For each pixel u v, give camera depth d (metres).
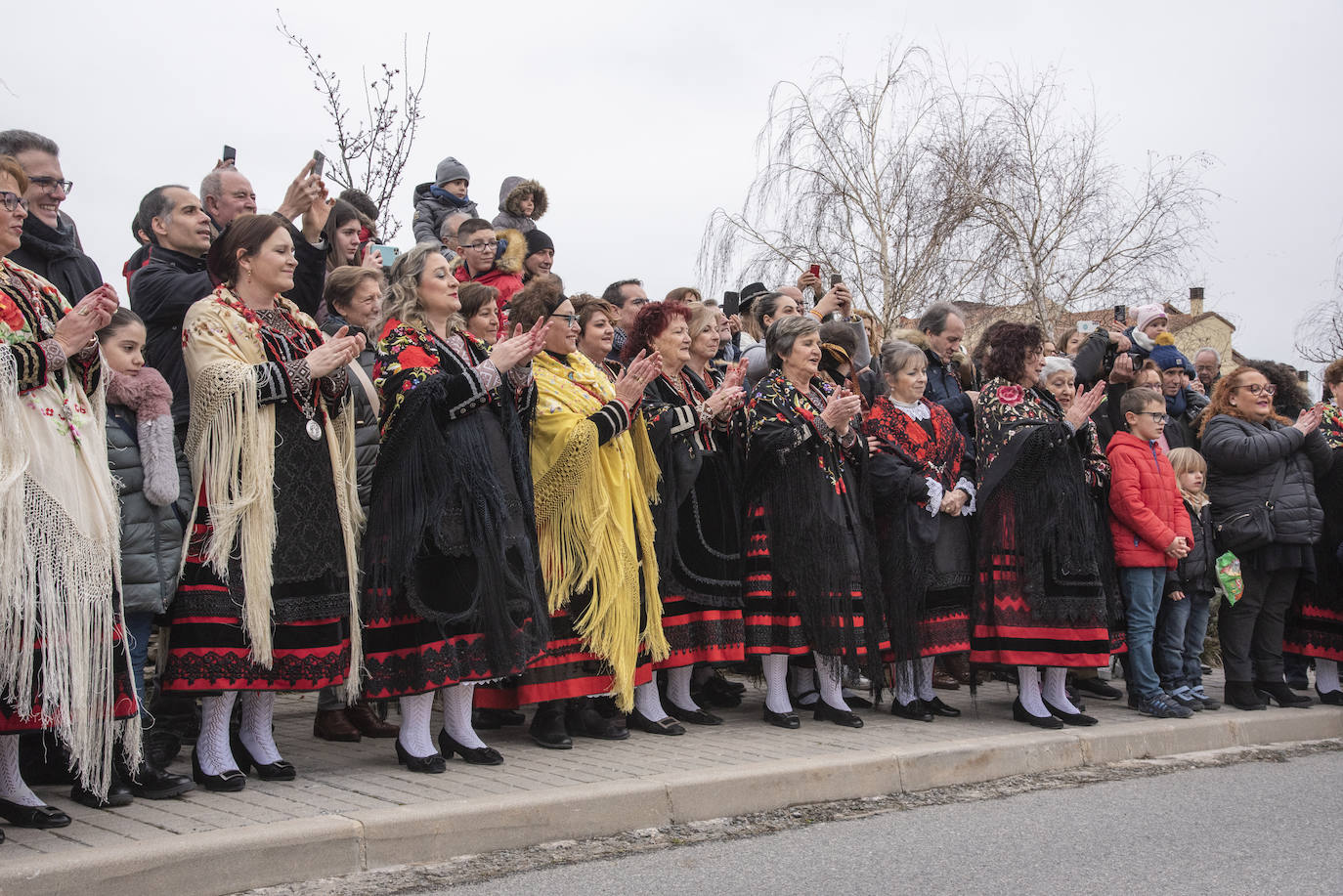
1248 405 7.70
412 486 4.98
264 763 4.84
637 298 7.75
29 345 3.93
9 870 3.42
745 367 6.24
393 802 4.41
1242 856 4.49
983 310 20.47
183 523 4.68
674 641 6.17
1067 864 4.31
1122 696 7.95
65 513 3.98
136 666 4.62
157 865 3.62
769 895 3.85
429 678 4.95
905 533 6.67
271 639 4.59
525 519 5.31
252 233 4.89
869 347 8.20
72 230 5.47
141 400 4.57
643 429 6.09
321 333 5.18
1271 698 7.86
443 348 5.30
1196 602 7.74
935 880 4.05
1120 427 7.99
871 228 20.58
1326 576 7.90
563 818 4.44
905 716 6.75
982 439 6.91
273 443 4.64
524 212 8.73
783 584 6.34
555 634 5.66
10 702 3.87
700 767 5.15
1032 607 6.60
